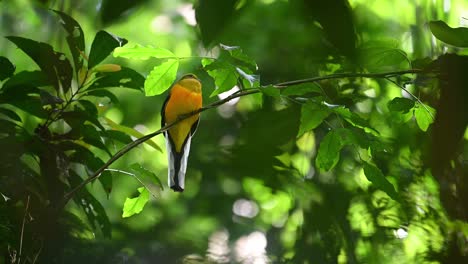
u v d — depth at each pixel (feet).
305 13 11.66
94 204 28.40
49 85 27.45
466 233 30.86
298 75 34.06
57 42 31.99
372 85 37.60
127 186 53.16
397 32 30.99
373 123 36.11
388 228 35.35
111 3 11.12
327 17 11.41
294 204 41.29
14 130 27.09
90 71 27.12
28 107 27.09
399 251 35.37
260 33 38.04
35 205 27.32
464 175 21.65
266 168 32.32
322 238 36.83
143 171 27.37
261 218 51.42
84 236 30.22
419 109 24.67
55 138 27.99
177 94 34.12
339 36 11.46
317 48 19.20
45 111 27.30
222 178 47.24
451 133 16.08
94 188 51.85
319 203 37.58
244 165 31.42
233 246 47.83
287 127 29.55
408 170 33.27
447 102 16.24
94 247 32.78
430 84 23.95
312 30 12.23
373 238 35.94
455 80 16.31
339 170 38.37
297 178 37.65
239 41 37.91
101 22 11.19
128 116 55.16
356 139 24.49
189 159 46.21
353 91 36.01
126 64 52.70
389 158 33.68
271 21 37.45
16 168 27.04
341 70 27.37
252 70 24.99
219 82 24.04
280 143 29.94
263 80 37.37
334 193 37.42
